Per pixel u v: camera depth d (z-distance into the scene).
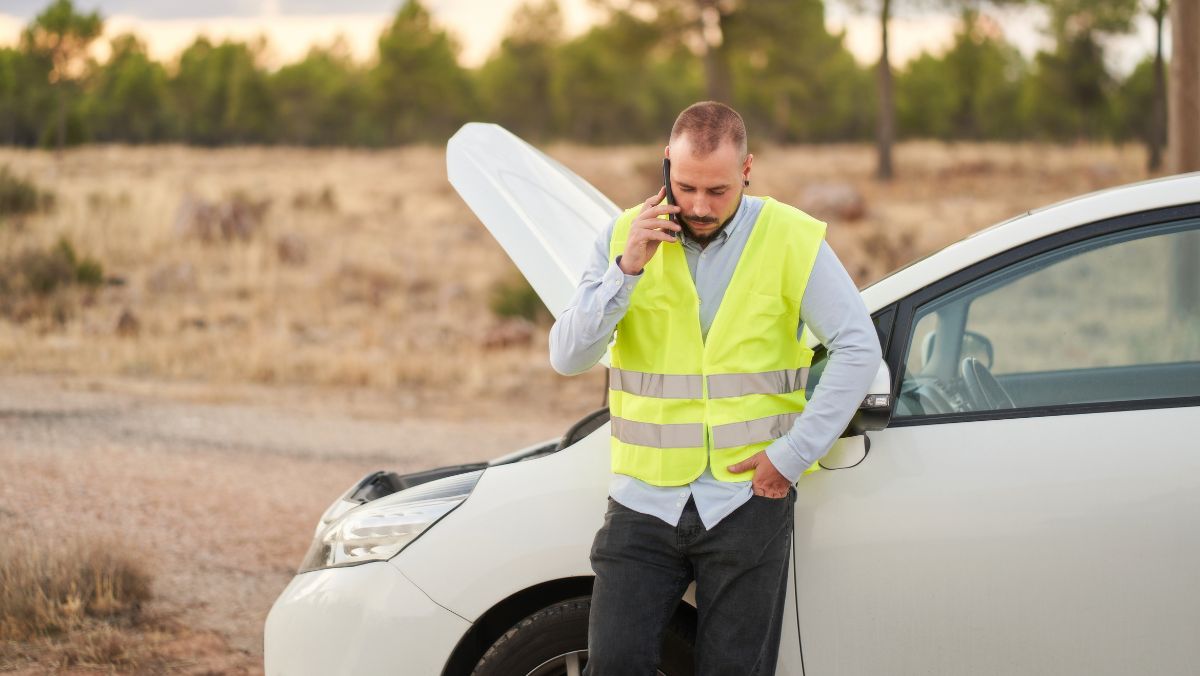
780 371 2.38
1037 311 11.22
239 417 8.36
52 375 9.48
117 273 14.62
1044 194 24.67
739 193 2.28
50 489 6.05
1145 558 2.41
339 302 14.03
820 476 2.52
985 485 2.47
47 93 37.09
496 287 14.43
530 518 2.63
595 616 2.39
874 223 21.02
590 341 2.33
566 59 74.06
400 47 67.00
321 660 2.72
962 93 63.88
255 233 17.27
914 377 2.85
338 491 6.43
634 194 25.98
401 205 23.48
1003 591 2.46
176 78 75.69
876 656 2.51
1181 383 2.66
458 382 10.28
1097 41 30.06
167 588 4.75
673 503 2.35
